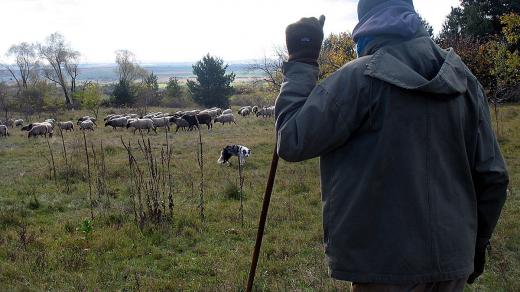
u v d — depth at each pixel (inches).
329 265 79.2
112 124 1218.0
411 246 72.4
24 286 210.8
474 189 79.9
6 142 954.7
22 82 3262.8
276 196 399.9
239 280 219.3
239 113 1647.4
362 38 83.2
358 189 75.1
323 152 76.6
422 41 79.5
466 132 80.1
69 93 3208.7
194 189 428.1
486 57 991.6
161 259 255.8
